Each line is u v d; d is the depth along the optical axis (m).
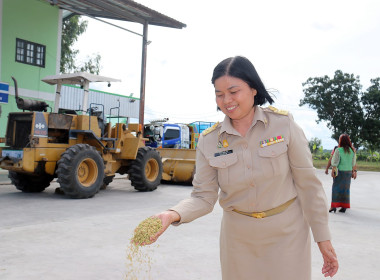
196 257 3.78
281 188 1.66
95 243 4.20
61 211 6.16
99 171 7.98
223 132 1.69
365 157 43.28
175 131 15.76
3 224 5.09
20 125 8.09
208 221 5.59
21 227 4.91
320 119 39.97
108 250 3.94
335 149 7.00
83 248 4.00
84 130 8.12
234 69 1.55
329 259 1.67
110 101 18.88
